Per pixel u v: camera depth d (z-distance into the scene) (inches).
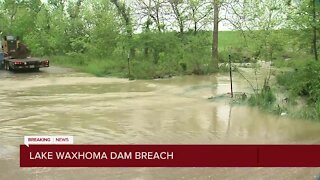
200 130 457.1
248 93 698.8
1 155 367.6
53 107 604.1
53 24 1827.0
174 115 540.1
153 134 438.9
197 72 1075.9
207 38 1231.5
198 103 631.8
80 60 1515.7
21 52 1355.8
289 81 692.1
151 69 1038.4
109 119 516.4
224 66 1120.8
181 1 1259.2
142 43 1206.9
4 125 488.7
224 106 604.1
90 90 795.4
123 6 1422.2
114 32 1461.6
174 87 823.1
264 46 673.6
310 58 665.0
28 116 541.0
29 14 2166.6
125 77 1037.2
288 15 649.6
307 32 656.4
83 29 1750.7
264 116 528.1
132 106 607.8
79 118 524.1
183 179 305.6
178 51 1152.8
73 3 1820.9
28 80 997.8
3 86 879.7
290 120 502.6
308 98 588.4
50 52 1828.2
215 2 1143.6
